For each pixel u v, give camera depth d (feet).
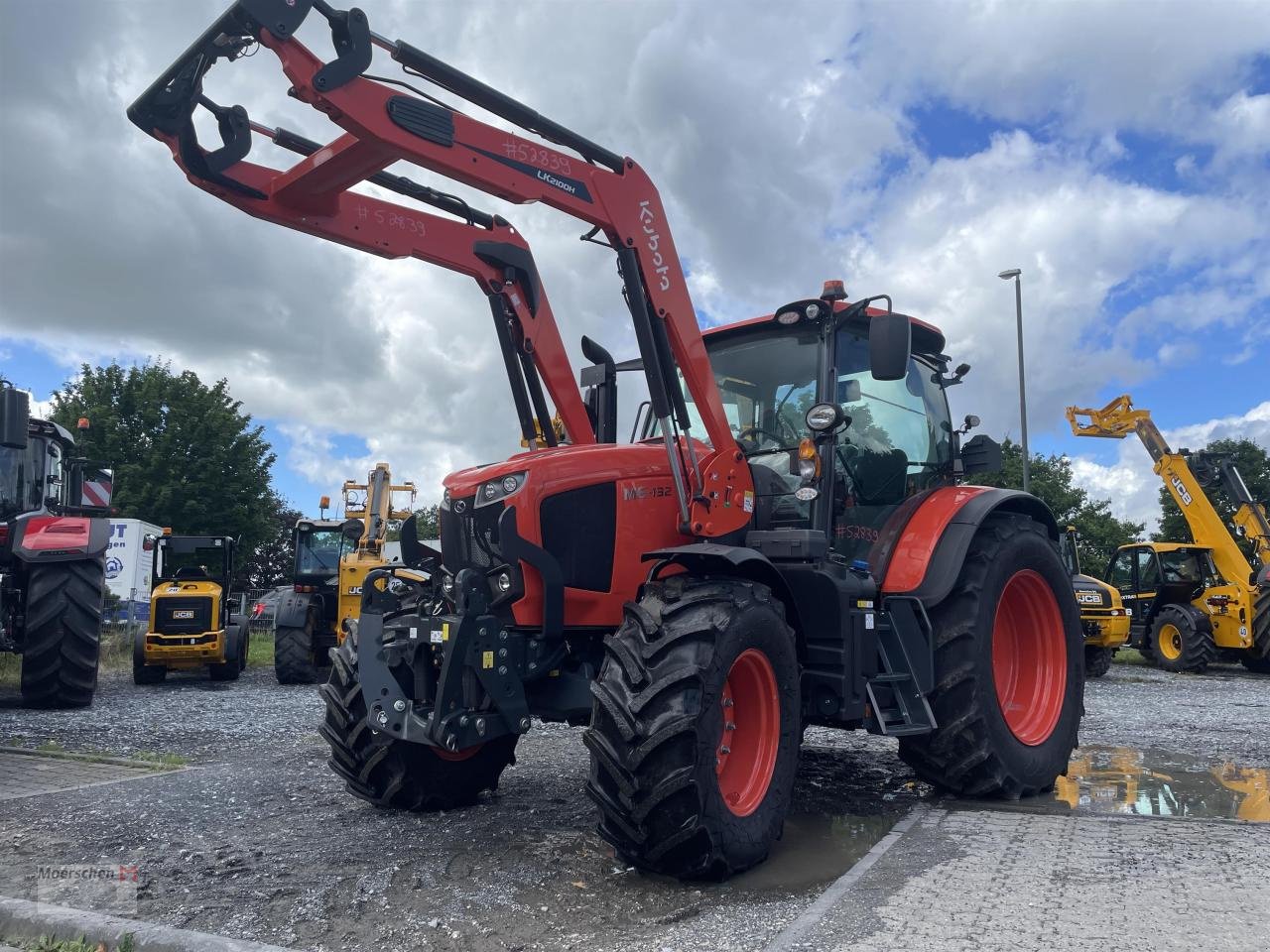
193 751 20.98
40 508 30.89
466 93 12.62
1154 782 16.99
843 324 15.67
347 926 9.86
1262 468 120.98
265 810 14.92
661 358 13.88
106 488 38.01
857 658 13.80
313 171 12.96
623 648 11.64
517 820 14.37
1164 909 9.18
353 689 14.67
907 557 15.57
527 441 15.78
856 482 16.11
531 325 15.74
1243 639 45.62
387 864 11.96
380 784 14.76
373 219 14.64
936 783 15.83
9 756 19.71
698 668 11.03
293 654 39.50
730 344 16.79
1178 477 49.57
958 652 15.29
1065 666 17.29
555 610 12.74
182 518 101.60
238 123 13.14
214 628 40.37
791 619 13.98
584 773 18.12
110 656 50.19
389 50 11.90
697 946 9.02
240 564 105.50
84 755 19.61
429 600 13.39
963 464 19.11
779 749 12.37
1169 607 48.44
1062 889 9.88
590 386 17.28
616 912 10.26
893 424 17.25
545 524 12.98
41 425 30.94
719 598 11.87
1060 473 114.93
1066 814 13.78
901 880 10.39
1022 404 57.93
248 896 10.73
